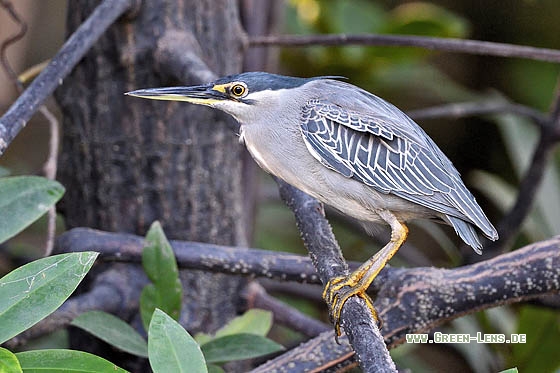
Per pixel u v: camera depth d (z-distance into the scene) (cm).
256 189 948
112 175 763
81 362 451
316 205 675
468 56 1527
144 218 766
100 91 753
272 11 923
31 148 1293
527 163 1008
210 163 772
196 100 677
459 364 1250
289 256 665
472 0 1533
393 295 614
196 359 431
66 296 448
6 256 886
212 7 759
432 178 661
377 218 684
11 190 588
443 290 603
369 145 661
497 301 603
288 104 679
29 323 439
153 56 734
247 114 681
